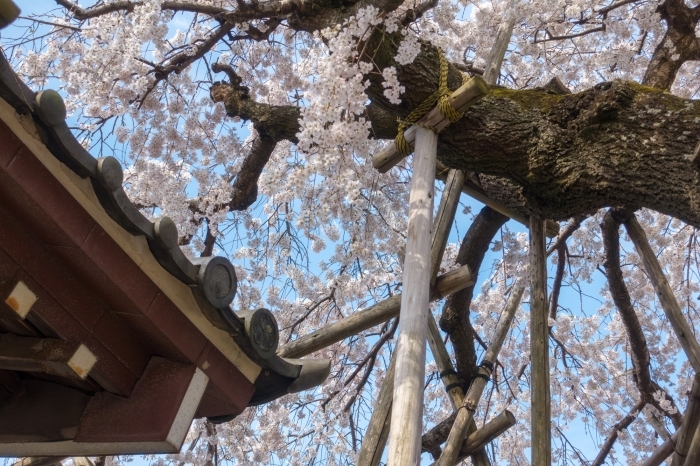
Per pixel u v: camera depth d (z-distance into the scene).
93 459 4.52
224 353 2.07
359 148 2.67
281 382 2.24
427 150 2.80
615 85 2.64
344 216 4.10
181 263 1.87
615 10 4.62
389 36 2.84
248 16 3.51
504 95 2.96
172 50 3.88
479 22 4.57
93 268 1.79
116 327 1.99
